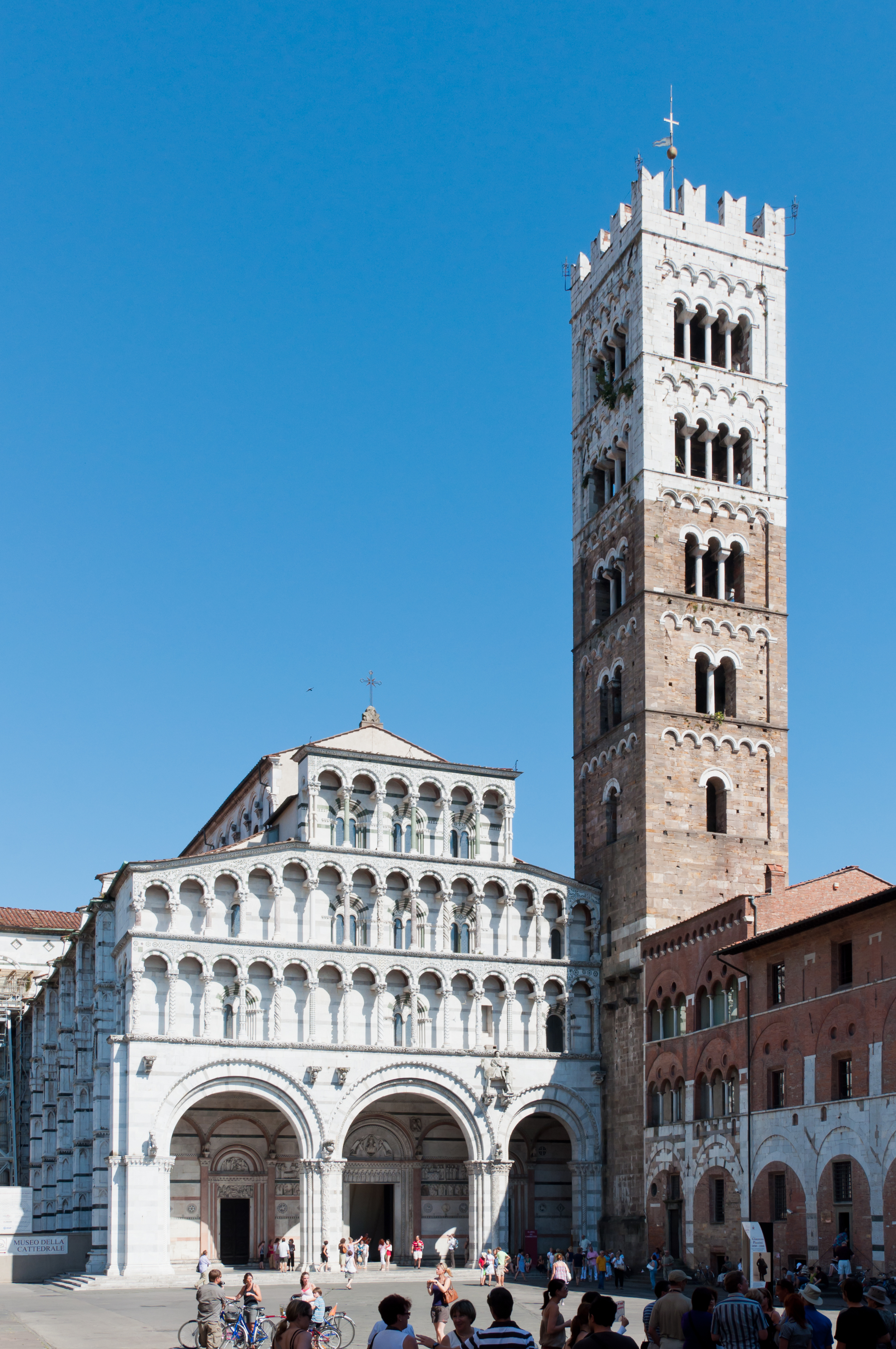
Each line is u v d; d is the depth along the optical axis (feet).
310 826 307.37
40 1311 212.84
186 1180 306.96
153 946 286.46
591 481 357.00
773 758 322.14
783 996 244.83
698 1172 269.03
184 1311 209.97
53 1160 376.68
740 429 340.18
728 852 312.71
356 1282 263.29
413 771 320.29
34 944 502.79
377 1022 301.22
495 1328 66.59
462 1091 305.53
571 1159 321.52
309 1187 287.89
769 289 350.43
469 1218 303.68
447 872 316.40
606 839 328.08
